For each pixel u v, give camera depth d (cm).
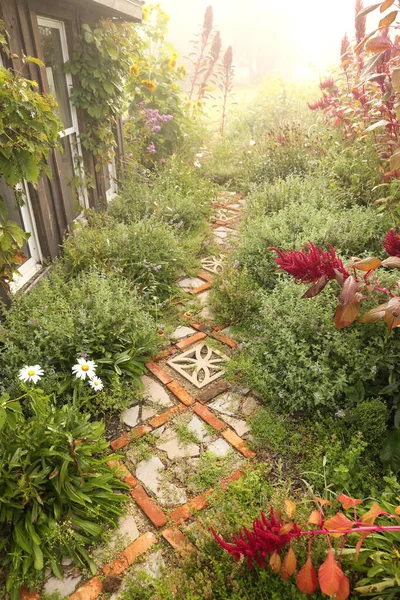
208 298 397
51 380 279
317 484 229
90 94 467
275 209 505
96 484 221
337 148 549
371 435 247
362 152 491
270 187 534
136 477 241
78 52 445
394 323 184
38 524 202
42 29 403
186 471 243
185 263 452
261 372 297
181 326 370
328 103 595
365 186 474
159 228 452
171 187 588
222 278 407
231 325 369
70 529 205
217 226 559
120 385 291
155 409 287
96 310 324
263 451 254
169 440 263
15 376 277
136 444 261
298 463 246
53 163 401
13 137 268
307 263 210
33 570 195
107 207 559
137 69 656
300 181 550
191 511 219
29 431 217
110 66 482
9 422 212
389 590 166
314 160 590
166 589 183
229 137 960
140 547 206
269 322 316
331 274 213
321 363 277
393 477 210
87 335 307
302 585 152
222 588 180
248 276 411
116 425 275
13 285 353
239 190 676
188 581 182
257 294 378
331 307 309
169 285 419
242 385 305
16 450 208
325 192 484
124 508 224
